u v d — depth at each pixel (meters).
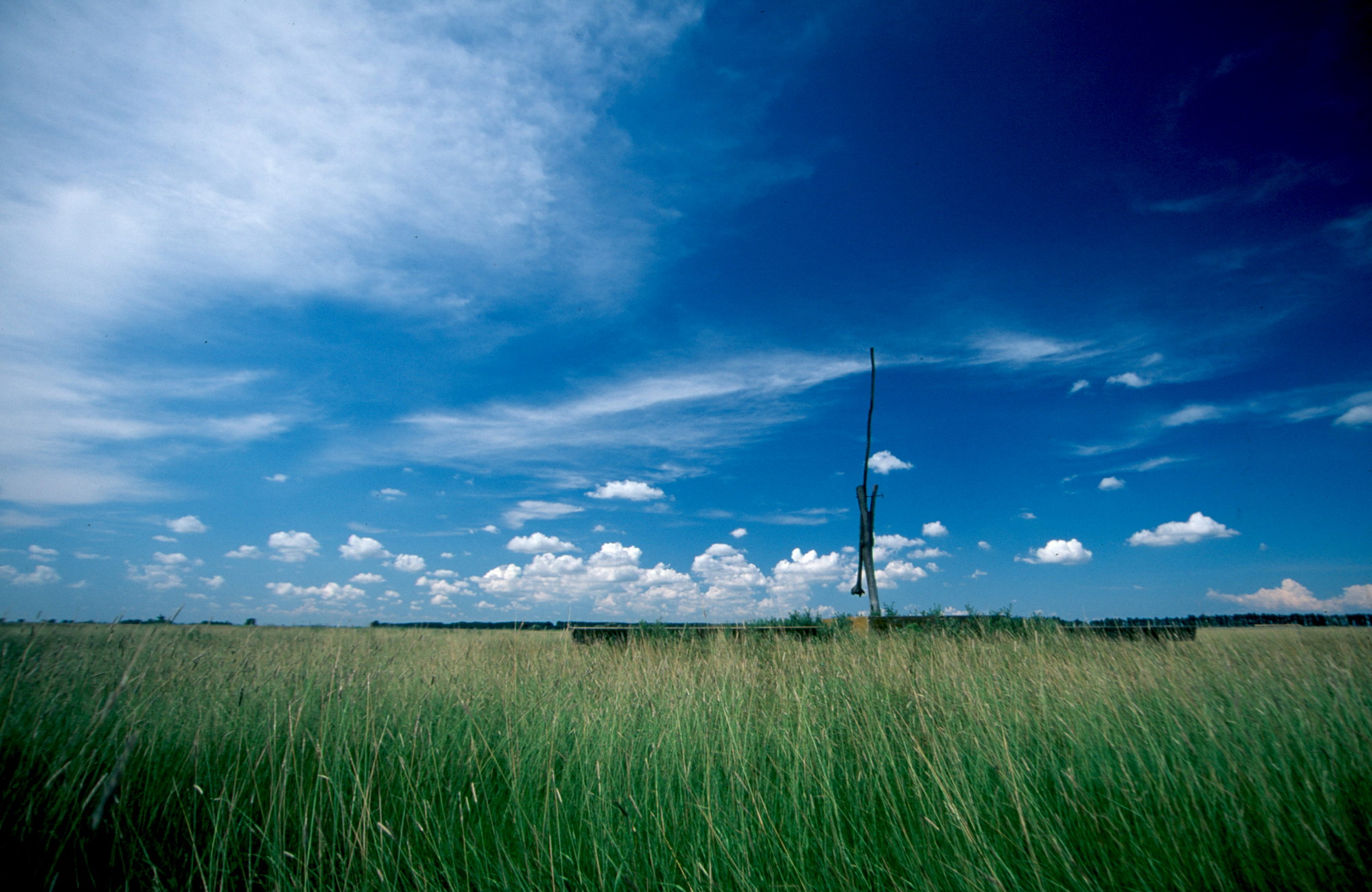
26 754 3.45
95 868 3.09
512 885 3.07
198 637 7.23
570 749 4.64
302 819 3.26
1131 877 2.91
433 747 4.53
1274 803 3.23
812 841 3.42
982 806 3.62
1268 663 5.69
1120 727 4.40
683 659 7.54
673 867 3.23
